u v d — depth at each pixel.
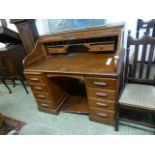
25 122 1.82
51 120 1.79
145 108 1.18
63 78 2.00
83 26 1.91
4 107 2.22
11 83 3.00
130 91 1.37
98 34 1.43
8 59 2.30
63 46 1.73
